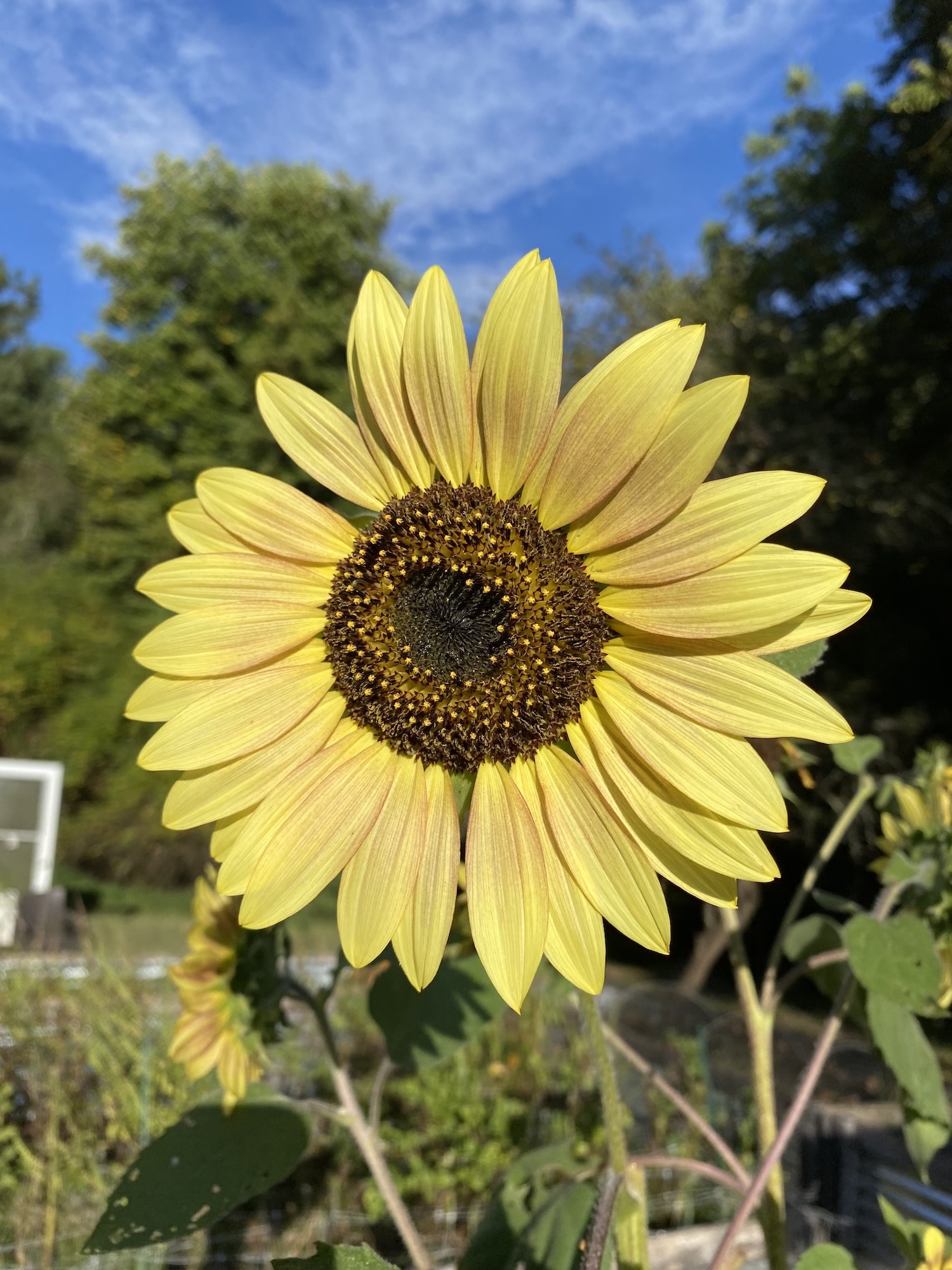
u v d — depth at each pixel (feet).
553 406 0.63
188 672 0.67
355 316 0.68
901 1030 0.75
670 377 0.58
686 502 0.58
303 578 0.72
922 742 4.14
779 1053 2.76
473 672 0.69
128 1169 0.72
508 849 0.63
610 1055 0.71
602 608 0.63
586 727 0.64
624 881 0.59
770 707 0.56
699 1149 1.84
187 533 0.71
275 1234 1.65
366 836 0.65
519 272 0.63
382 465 0.70
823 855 0.92
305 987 0.82
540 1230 0.76
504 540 0.66
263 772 0.67
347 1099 0.82
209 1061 0.75
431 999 0.88
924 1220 1.46
